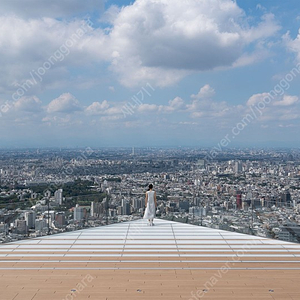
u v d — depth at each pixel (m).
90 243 6.94
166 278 4.86
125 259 5.84
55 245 6.79
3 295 4.23
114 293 4.29
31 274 5.03
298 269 5.29
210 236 7.61
